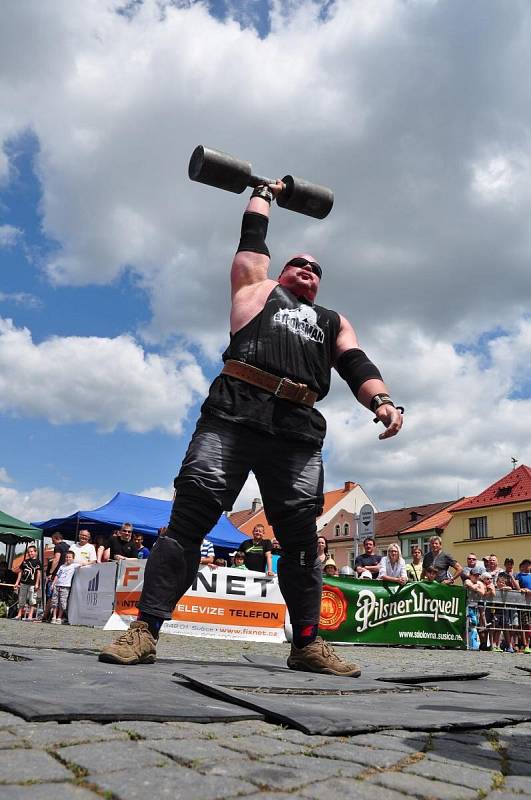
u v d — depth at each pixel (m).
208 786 1.40
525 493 49.41
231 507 3.68
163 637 8.70
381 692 3.00
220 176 3.94
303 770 1.56
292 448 3.73
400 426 3.72
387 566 11.59
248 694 2.45
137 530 17.72
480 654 9.79
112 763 1.50
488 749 1.92
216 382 3.71
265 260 3.89
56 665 2.97
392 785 1.50
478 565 13.93
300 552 3.83
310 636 3.83
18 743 1.61
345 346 3.96
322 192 4.18
